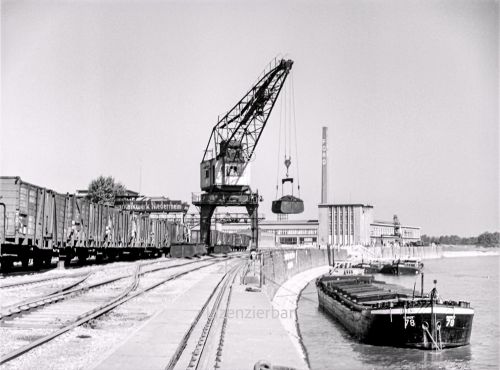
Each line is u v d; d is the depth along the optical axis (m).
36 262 34.84
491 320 40.88
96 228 43.25
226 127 76.88
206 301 22.98
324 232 173.25
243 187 77.62
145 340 13.99
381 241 191.50
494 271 119.12
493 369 23.36
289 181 64.44
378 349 27.03
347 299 34.03
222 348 13.72
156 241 65.75
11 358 11.62
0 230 28.06
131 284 28.33
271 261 58.06
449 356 25.56
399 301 27.11
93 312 17.67
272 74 72.12
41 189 32.19
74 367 11.27
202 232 79.44
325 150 183.88
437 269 128.62
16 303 18.56
